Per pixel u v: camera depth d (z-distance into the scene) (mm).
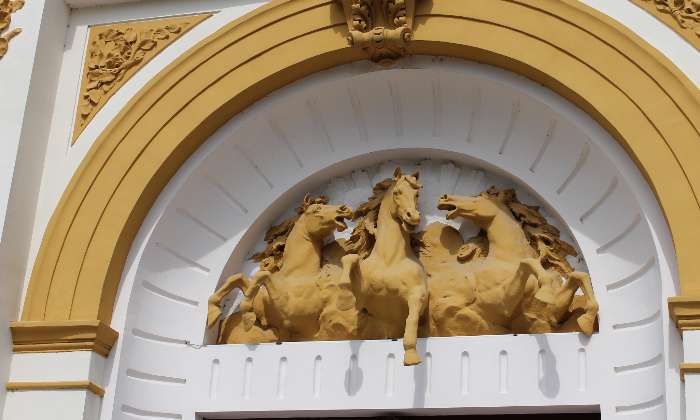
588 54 5516
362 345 5668
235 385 5777
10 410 5465
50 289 5719
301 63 5938
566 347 5398
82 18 6406
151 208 5988
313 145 6254
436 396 5461
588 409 5328
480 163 6051
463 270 5805
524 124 5887
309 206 6082
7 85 6035
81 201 5902
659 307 5109
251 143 6168
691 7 5438
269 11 6094
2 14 6254
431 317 5664
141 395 5754
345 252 6090
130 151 5973
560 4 5652
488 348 5496
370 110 6172
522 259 5629
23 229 5824
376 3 5828
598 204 5676
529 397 5348
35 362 5559
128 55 6250
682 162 5125
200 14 6262
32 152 5984
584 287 5352
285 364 5746
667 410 4785
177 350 5934
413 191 5723
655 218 5223
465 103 6016
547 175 5863
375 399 5531
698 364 4688
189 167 6035
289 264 6004
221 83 6016
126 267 5863
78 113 6184
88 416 5445
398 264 5680
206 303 6016
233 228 6180
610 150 5473
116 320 5750
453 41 5734
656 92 5316
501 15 5723
